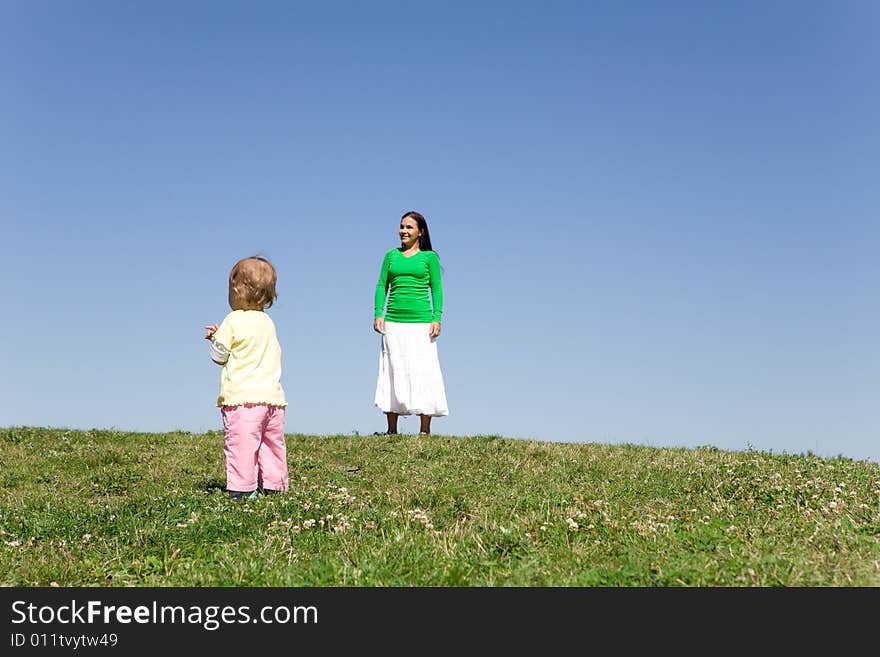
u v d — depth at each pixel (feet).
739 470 33.32
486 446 41.39
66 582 19.19
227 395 29.63
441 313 49.67
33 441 45.65
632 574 17.63
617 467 36.09
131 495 32.01
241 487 29.35
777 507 25.61
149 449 43.42
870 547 19.51
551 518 23.61
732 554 18.67
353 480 33.86
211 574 19.15
